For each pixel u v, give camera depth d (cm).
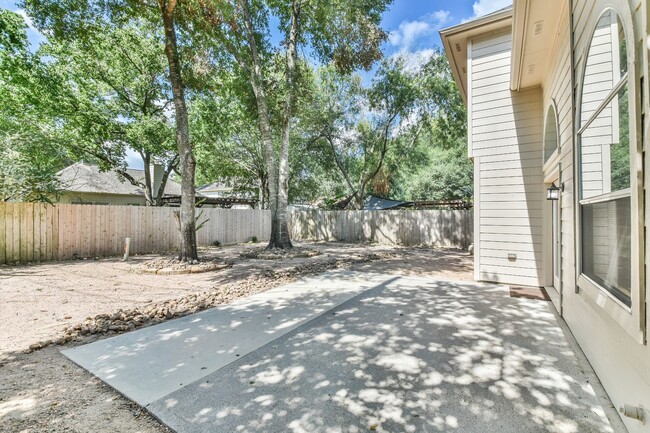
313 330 355
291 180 1870
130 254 1012
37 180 889
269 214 1598
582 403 217
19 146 1123
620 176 211
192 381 244
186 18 812
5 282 599
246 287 569
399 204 1588
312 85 1420
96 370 261
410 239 1412
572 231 343
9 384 238
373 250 1195
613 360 216
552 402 218
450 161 2308
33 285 576
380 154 1772
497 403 216
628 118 188
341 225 1591
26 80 1116
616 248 217
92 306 448
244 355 291
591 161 274
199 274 693
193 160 778
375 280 632
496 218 616
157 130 1380
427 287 569
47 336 332
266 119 1049
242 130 1661
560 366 270
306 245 1388
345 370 262
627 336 193
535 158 587
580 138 305
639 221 169
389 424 193
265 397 222
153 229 1078
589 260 284
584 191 296
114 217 983
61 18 739
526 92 595
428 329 358
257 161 1753
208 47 942
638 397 176
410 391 231
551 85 464
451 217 1330
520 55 473
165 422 195
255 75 1035
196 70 965
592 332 268
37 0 714
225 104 1526
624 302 202
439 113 1538
